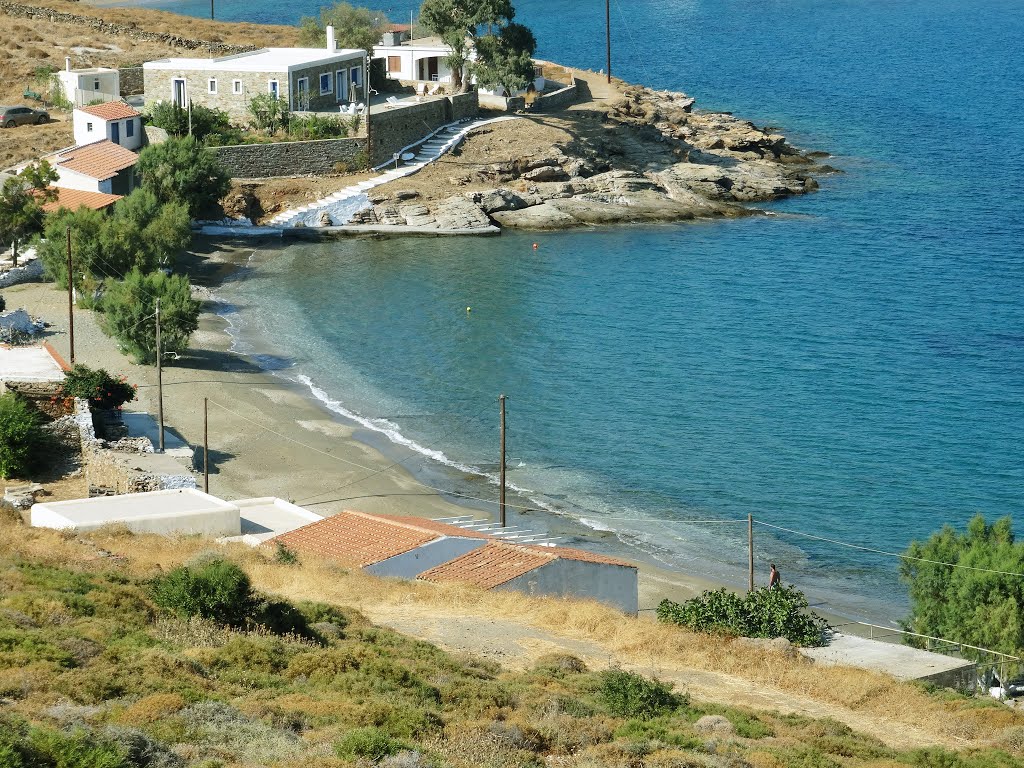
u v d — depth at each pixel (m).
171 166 164.25
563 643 63.22
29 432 90.12
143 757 37.72
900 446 107.06
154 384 116.88
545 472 102.38
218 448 103.81
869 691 59.72
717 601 71.50
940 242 171.62
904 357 129.00
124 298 119.81
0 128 180.25
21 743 35.88
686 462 104.25
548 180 189.62
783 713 55.38
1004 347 131.75
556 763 43.34
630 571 75.62
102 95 193.00
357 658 51.44
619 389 120.75
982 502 96.62
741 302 147.38
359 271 158.50
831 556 89.38
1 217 145.50
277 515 88.12
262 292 149.88
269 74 184.25
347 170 183.38
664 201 187.62
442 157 190.00
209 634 53.22
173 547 71.94
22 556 61.16
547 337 135.25
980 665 68.25
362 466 102.25
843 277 157.00
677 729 49.69
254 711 43.44
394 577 73.38
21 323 124.62
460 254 166.00
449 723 45.78
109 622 51.66
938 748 50.75
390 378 123.31
